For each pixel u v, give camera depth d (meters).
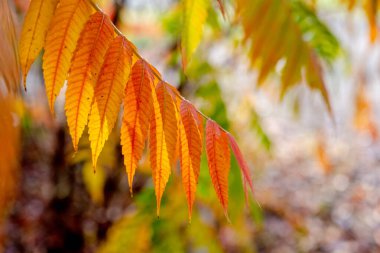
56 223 1.58
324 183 3.25
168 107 0.49
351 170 3.47
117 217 1.47
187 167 0.50
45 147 1.83
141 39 1.48
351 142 3.91
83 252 1.53
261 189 2.42
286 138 3.90
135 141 0.48
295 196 3.01
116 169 1.40
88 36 0.48
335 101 3.73
